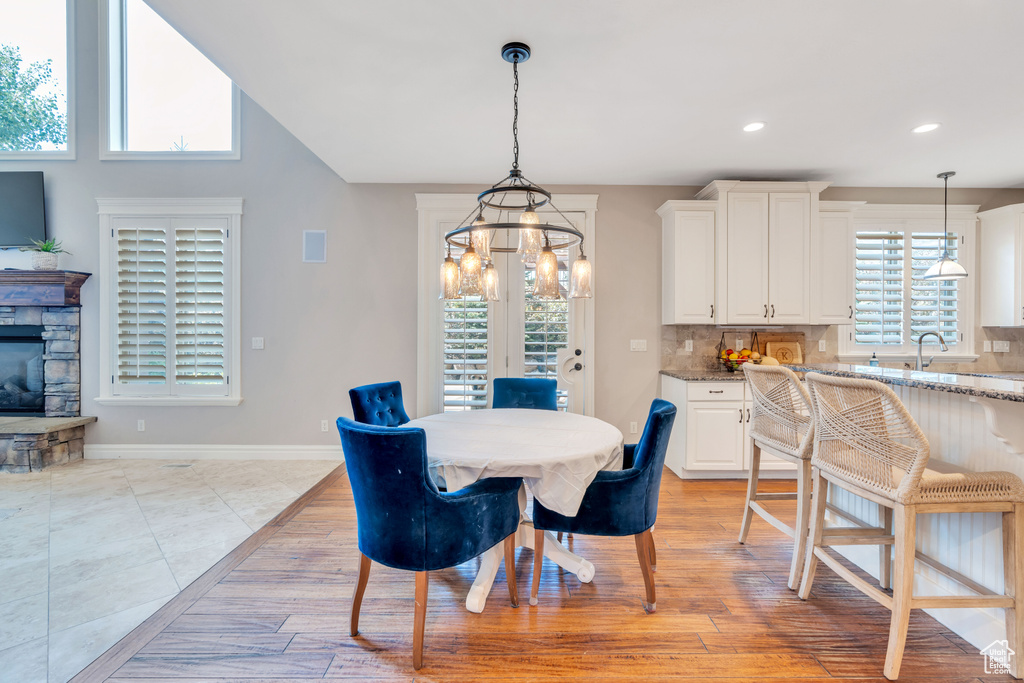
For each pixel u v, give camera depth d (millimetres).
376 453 1489
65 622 1747
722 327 3979
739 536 2449
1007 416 1453
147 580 2047
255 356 3943
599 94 2436
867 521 2168
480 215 1998
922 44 2006
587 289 2033
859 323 3986
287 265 3939
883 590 1940
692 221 3645
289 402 3961
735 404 3432
